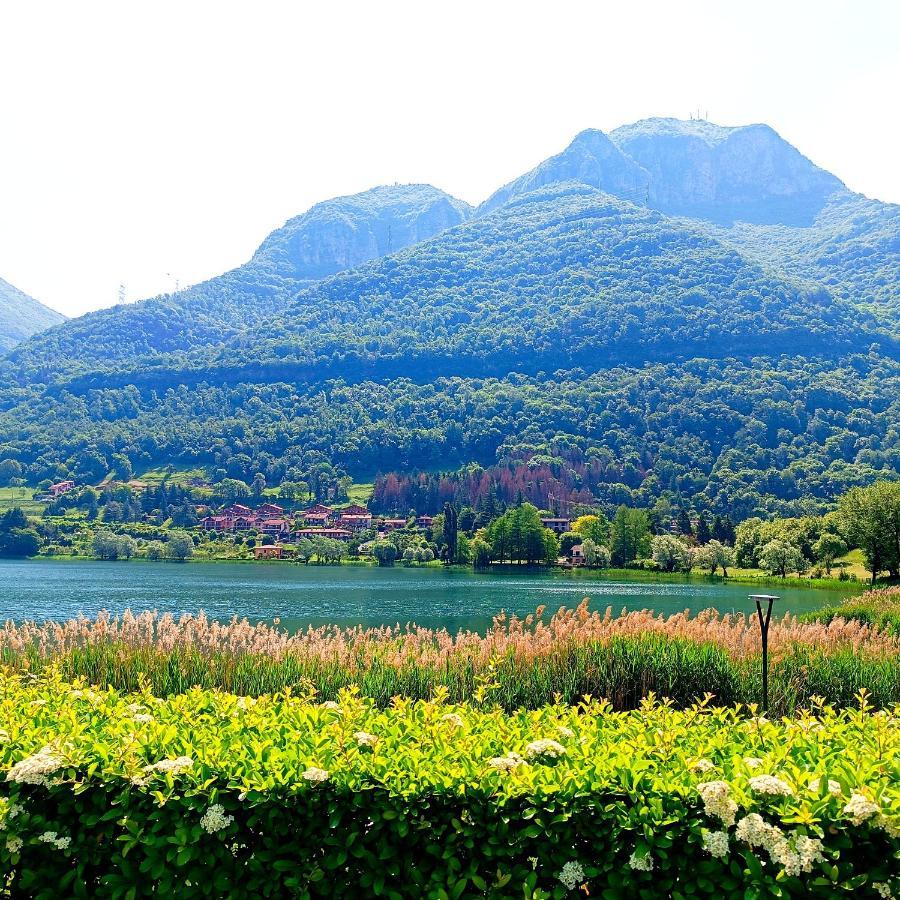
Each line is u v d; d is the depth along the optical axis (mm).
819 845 4816
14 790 5586
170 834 5363
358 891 5270
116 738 6113
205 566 121562
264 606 58438
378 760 5500
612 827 5133
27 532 134750
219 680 15367
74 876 5406
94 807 5512
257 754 5676
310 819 5324
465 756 5629
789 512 153125
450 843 5223
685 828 5070
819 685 15281
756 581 93500
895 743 6191
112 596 67062
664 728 6320
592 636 15695
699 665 14953
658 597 69750
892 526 75000
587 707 7430
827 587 81438
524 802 5293
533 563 117562
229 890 5238
